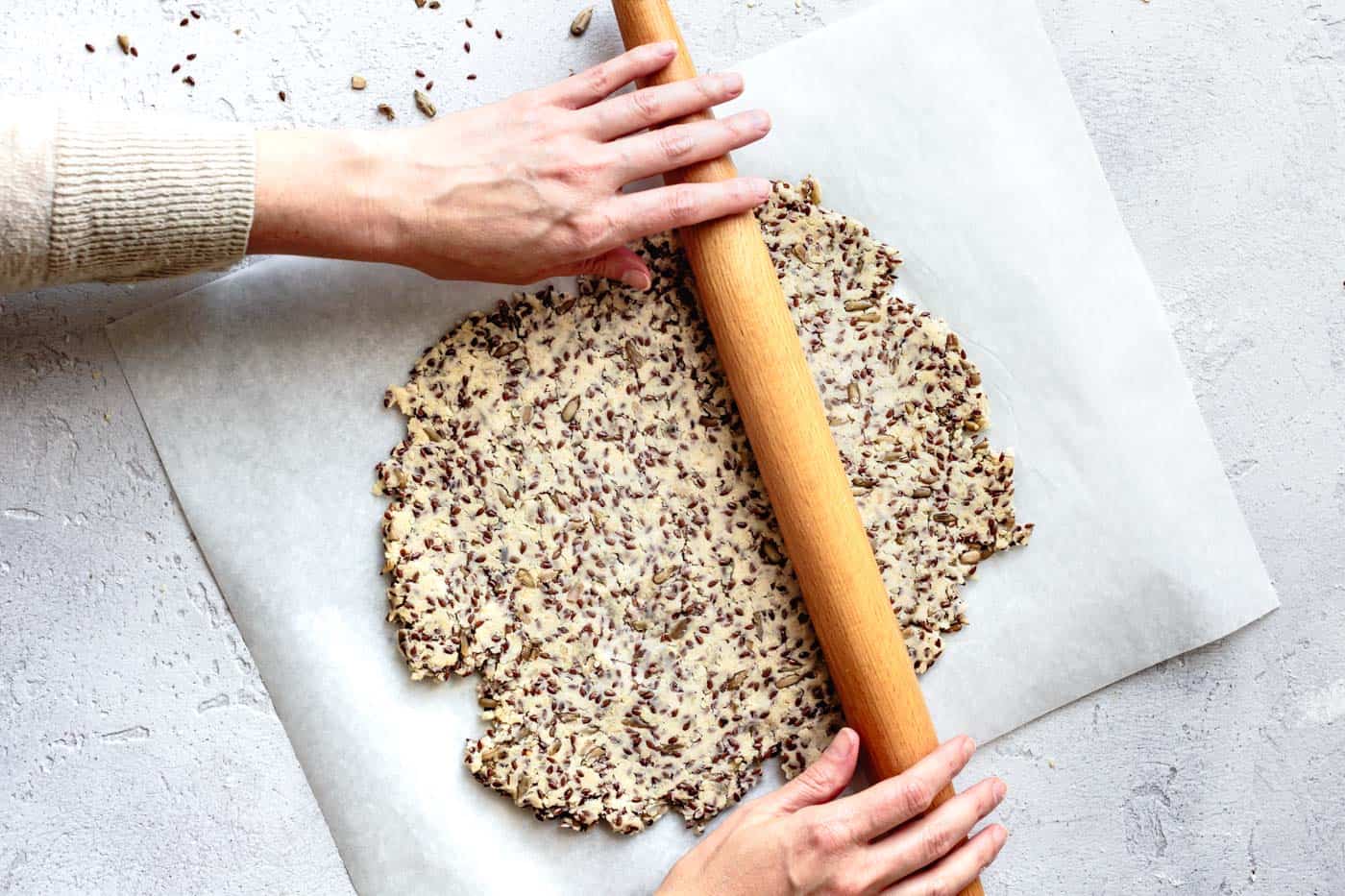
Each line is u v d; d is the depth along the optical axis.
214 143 0.85
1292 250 1.04
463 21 1.00
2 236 0.81
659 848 1.00
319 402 0.99
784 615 0.99
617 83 0.91
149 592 1.00
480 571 0.99
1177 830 1.03
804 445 0.91
